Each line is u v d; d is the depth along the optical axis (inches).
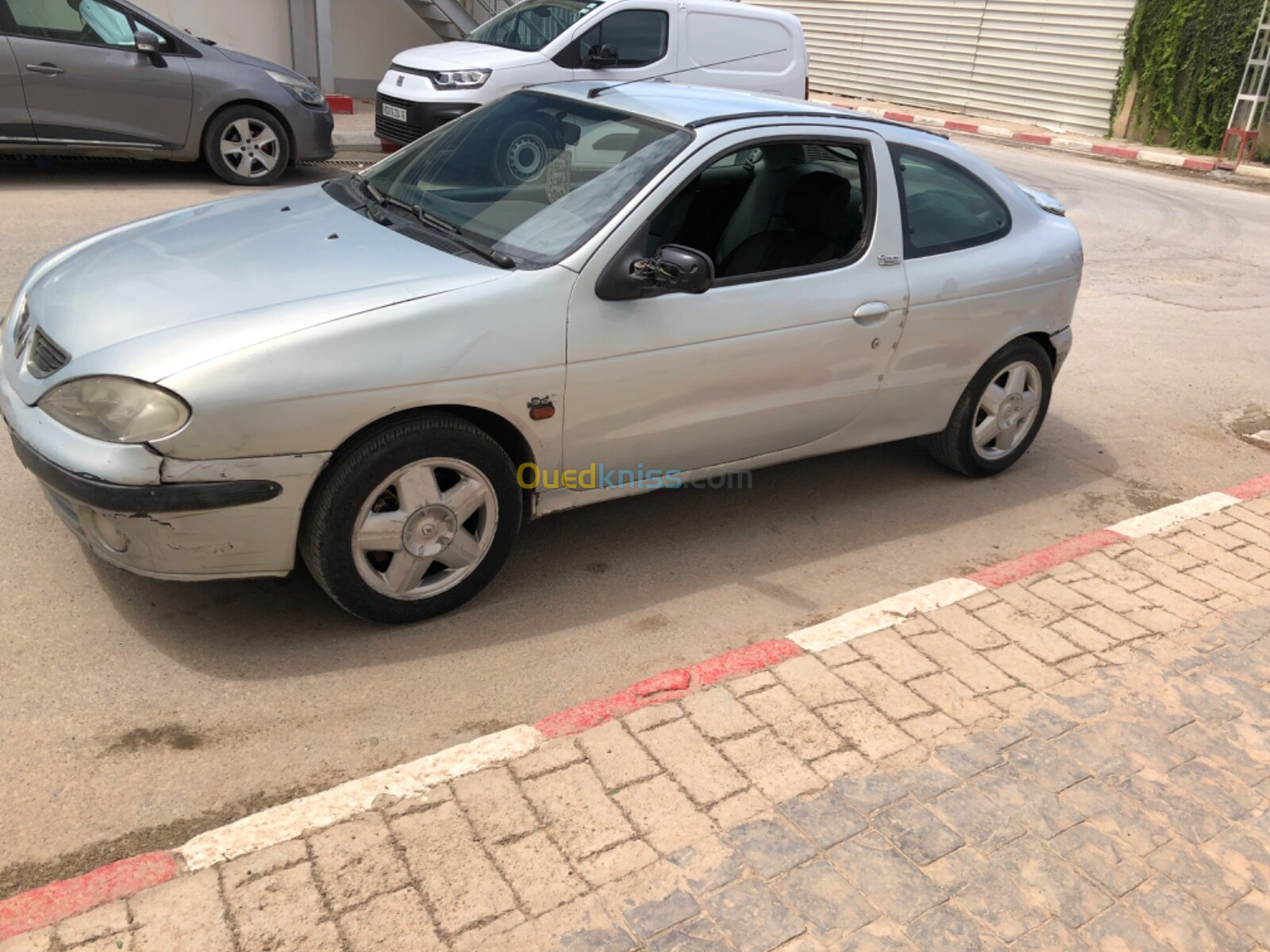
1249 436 245.4
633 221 143.9
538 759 117.3
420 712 127.5
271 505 124.7
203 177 396.2
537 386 137.9
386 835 105.5
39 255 277.1
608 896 101.0
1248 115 621.6
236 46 546.6
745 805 113.4
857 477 206.2
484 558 145.3
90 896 96.2
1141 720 132.3
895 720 129.1
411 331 128.4
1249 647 150.2
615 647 144.1
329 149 407.2
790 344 160.7
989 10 734.5
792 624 154.0
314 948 93.4
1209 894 107.4
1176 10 639.1
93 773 113.3
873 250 170.2
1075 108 705.0
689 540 175.3
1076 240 203.6
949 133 710.5
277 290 132.1
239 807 111.0
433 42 605.6
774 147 163.2
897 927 100.4
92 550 129.8
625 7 404.8
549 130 167.2
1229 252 423.8
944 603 155.9
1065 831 113.7
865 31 825.5
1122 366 285.1
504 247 145.6
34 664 128.6
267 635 138.6
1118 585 165.3
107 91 351.3
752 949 96.9
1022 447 209.6
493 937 96.0
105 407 120.0
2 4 334.6
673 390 151.3
